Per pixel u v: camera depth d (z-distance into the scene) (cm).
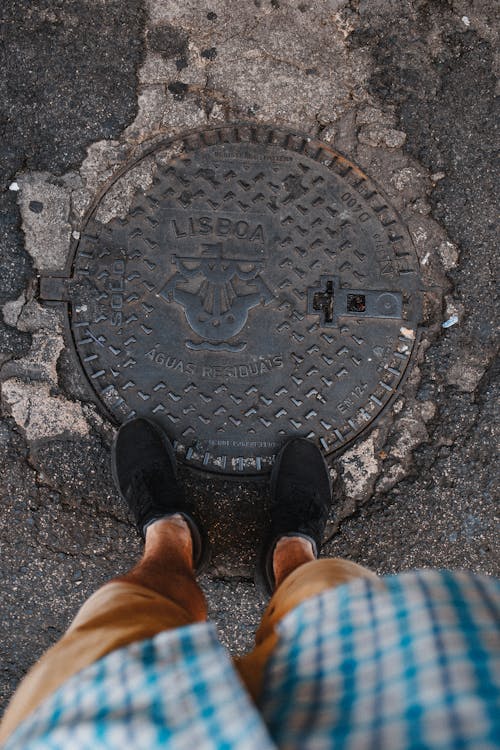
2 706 228
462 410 238
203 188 229
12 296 227
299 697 90
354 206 233
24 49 228
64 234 228
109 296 227
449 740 73
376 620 94
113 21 230
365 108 237
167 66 232
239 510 232
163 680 85
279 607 142
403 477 237
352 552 236
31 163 228
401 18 238
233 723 77
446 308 238
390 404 235
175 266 227
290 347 229
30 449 228
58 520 229
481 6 239
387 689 84
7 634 229
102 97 230
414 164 237
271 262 229
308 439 229
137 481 218
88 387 228
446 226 238
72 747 83
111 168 229
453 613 91
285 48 235
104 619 125
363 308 232
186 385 228
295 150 233
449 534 238
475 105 239
